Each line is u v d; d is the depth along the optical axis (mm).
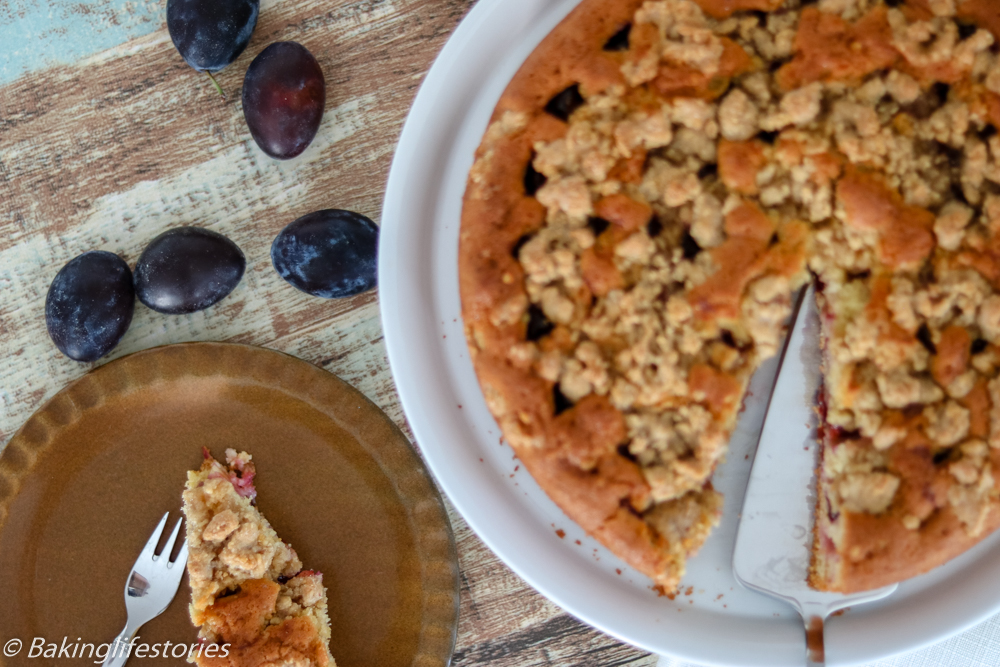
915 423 533
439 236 581
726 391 535
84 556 600
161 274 581
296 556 599
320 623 594
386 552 601
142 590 598
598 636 610
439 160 579
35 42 609
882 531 535
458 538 612
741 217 536
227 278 589
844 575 540
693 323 535
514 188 544
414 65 608
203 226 609
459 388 579
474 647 612
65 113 610
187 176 609
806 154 537
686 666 605
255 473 601
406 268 572
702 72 540
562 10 570
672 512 539
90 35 609
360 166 608
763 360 571
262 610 583
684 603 574
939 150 537
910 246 532
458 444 573
